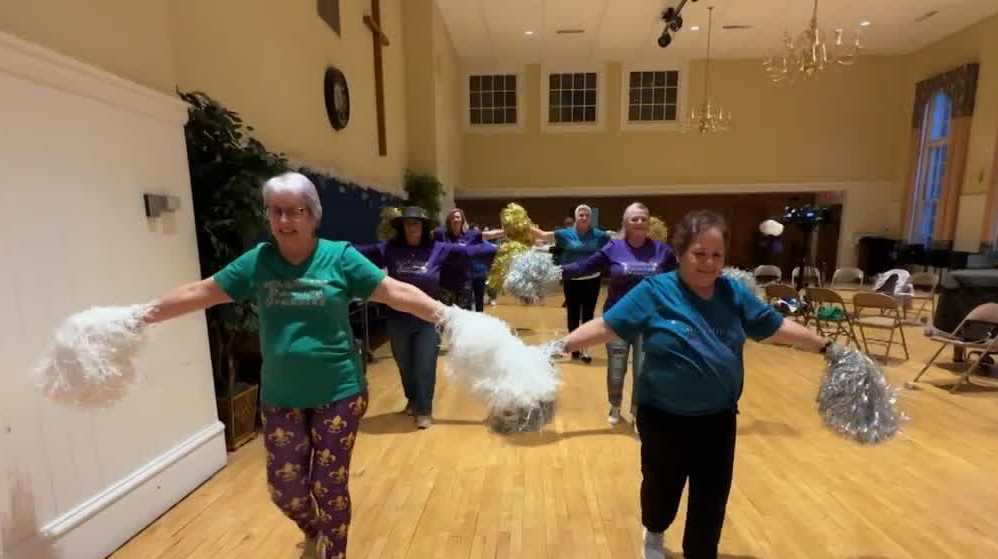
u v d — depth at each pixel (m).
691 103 12.12
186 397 2.55
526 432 1.52
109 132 2.11
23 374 1.74
